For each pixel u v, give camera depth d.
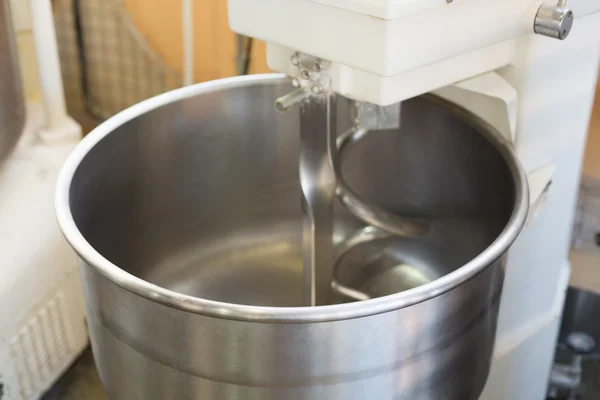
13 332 0.83
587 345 1.00
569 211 0.75
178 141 0.70
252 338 0.44
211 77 1.15
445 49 0.48
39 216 0.87
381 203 0.78
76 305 0.95
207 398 0.47
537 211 0.65
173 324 0.45
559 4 0.54
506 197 0.60
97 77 1.25
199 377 0.47
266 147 0.75
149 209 0.71
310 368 0.45
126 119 0.65
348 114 0.73
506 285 0.73
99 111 1.28
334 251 0.76
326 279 0.65
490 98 0.63
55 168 0.94
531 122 0.66
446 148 0.69
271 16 0.50
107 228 0.66
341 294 0.71
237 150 0.74
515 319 0.77
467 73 0.55
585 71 0.67
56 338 0.92
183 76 1.17
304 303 0.67
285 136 0.75
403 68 0.46
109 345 0.51
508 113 0.62
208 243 0.78
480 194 0.67
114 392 0.55
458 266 0.72
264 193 0.78
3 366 0.83
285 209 0.79
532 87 0.63
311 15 0.48
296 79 0.53
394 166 0.75
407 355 0.46
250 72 1.08
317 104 0.59
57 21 1.23
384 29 0.44
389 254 0.78
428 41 0.47
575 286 0.99
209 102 0.70
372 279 0.77
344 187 0.67
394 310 0.43
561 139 0.70
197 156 0.72
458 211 0.71
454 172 0.70
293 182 0.78
